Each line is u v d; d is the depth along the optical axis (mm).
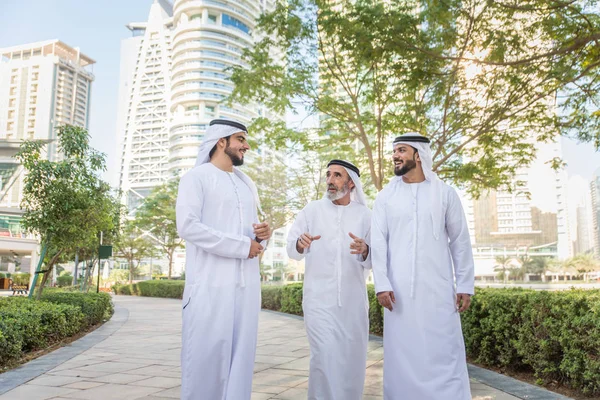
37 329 6555
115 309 15570
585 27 6371
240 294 2686
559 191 112250
